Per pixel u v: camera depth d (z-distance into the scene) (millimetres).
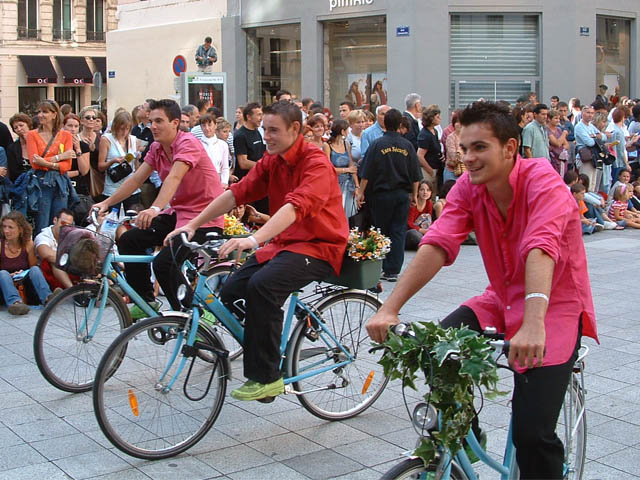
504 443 4688
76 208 9156
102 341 5562
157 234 5855
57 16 41062
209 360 4641
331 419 5098
